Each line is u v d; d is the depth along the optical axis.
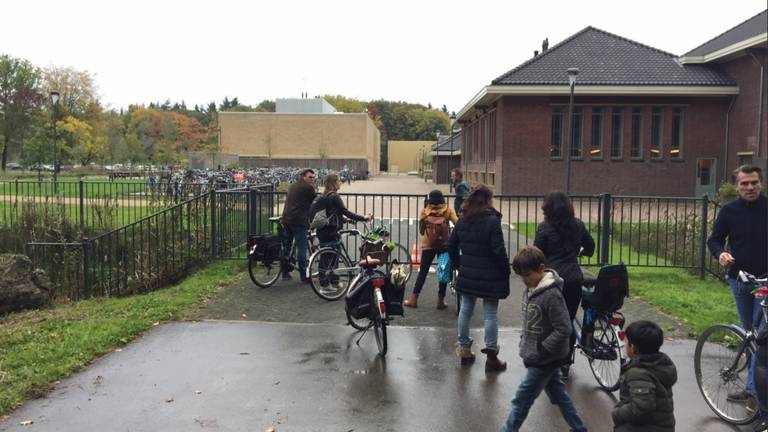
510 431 4.18
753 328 4.57
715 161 28.69
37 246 11.68
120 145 53.16
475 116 38.69
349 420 4.58
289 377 5.43
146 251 10.54
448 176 56.72
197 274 9.88
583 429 4.21
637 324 3.56
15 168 68.62
